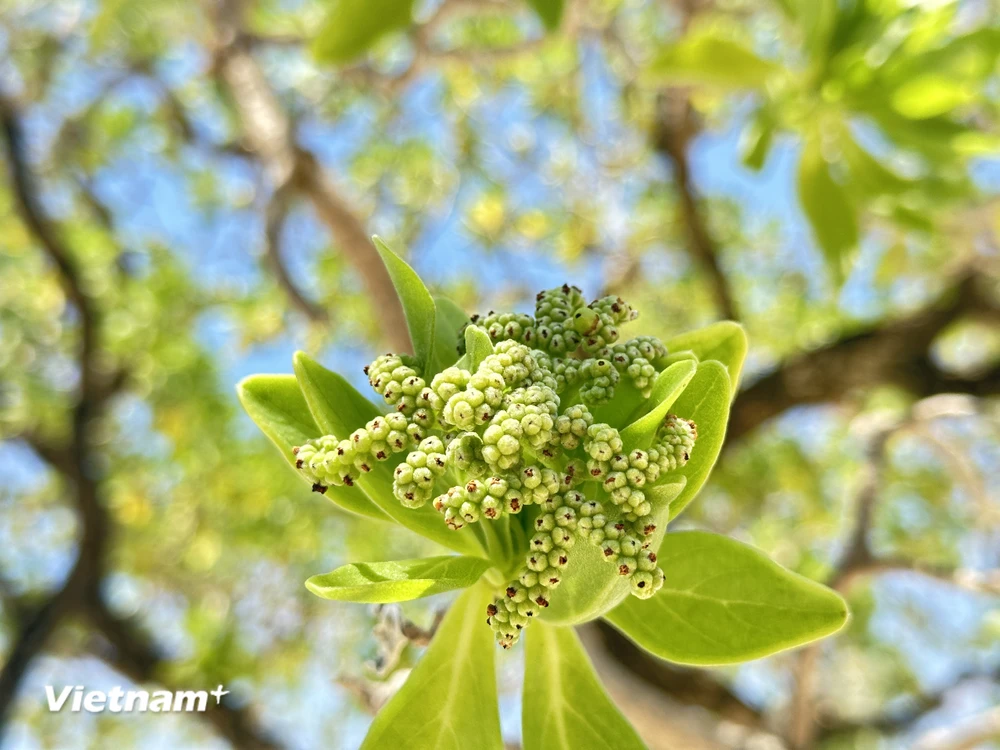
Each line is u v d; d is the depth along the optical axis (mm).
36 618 7289
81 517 7660
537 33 5199
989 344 7555
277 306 8039
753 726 5477
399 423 1548
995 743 5387
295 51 7629
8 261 8266
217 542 8203
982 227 5406
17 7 8086
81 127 8469
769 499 7992
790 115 4395
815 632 1716
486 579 1842
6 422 8000
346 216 4973
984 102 4879
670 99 7410
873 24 4168
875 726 7102
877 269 6309
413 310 1745
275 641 7629
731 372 1983
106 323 7961
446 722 1814
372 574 1554
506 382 1528
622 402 1689
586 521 1478
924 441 6387
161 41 7934
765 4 6574
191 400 7836
